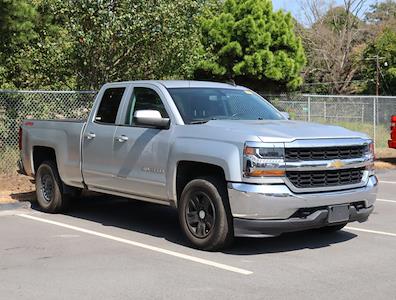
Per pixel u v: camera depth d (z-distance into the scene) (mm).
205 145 6680
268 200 6184
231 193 6344
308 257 6574
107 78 14250
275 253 6754
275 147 6262
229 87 8281
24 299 5125
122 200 10844
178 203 7188
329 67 47656
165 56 14078
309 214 6461
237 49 22641
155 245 7184
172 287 5441
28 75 14828
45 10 13867
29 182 11852
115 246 7129
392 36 42906
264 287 5434
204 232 6785
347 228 8234
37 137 9508
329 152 6602
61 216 9242
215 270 6023
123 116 8008
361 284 5531
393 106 21969
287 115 8297
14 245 7164
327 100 29234
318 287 5430
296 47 24609
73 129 8781
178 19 13414
